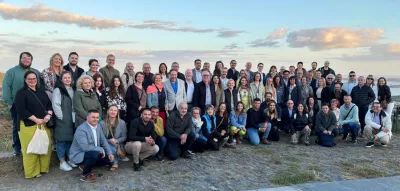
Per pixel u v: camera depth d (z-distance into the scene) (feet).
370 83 32.04
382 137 27.66
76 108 19.56
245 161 22.68
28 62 20.34
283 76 33.06
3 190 16.63
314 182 18.07
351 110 29.50
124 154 21.42
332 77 34.01
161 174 19.51
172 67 29.50
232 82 28.60
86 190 16.67
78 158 18.21
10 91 20.40
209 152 25.32
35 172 18.69
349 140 30.66
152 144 20.98
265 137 28.66
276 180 18.24
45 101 18.88
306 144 28.30
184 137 22.76
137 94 23.35
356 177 19.20
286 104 31.27
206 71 27.40
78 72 22.74
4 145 26.86
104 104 21.75
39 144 18.16
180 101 26.00
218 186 17.35
